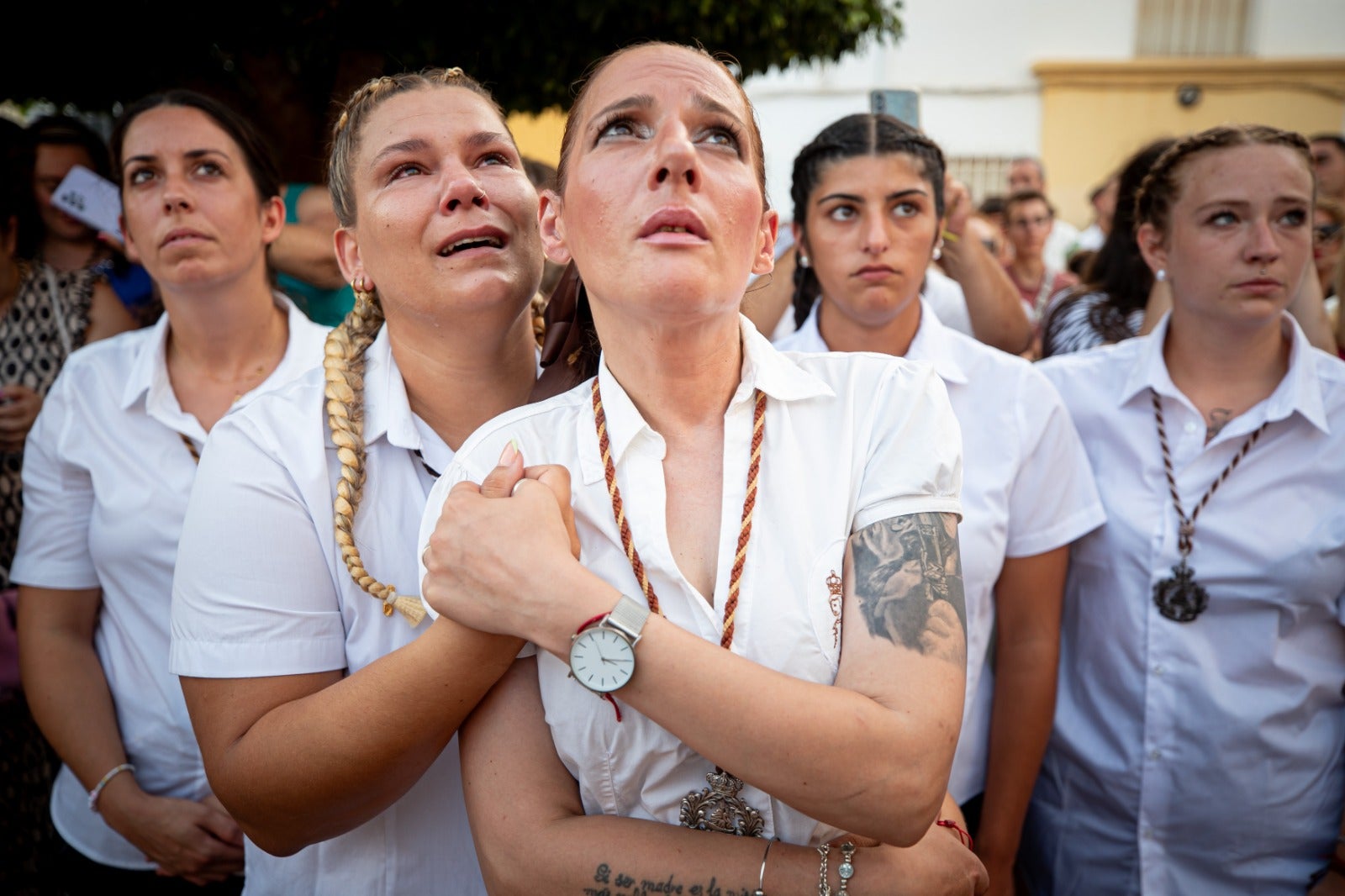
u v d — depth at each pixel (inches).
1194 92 437.4
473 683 45.9
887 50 434.0
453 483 48.6
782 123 433.1
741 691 40.0
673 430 48.0
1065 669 84.9
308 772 47.8
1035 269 229.5
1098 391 84.7
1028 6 435.8
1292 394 76.3
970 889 47.6
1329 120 434.6
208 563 52.8
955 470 47.8
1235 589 77.0
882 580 44.8
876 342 85.7
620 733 44.5
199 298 81.0
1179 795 78.5
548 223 50.9
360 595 54.9
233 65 145.9
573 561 42.6
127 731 79.7
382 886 56.2
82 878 82.5
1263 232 74.7
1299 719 77.5
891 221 80.0
